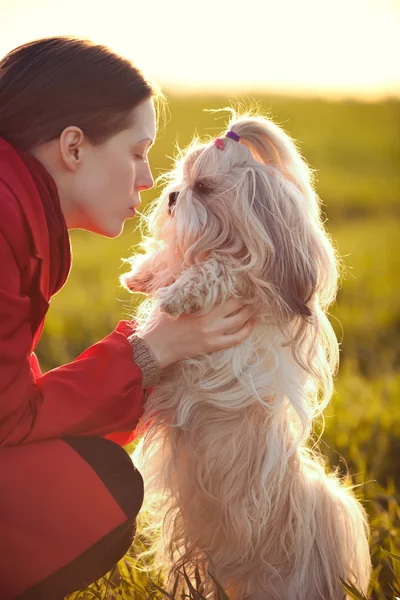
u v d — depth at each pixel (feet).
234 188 7.93
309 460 9.01
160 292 7.88
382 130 77.97
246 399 8.13
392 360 19.97
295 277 7.93
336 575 8.45
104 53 7.70
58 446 7.28
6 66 7.70
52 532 7.14
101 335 20.83
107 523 7.29
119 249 33.35
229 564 8.41
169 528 8.89
